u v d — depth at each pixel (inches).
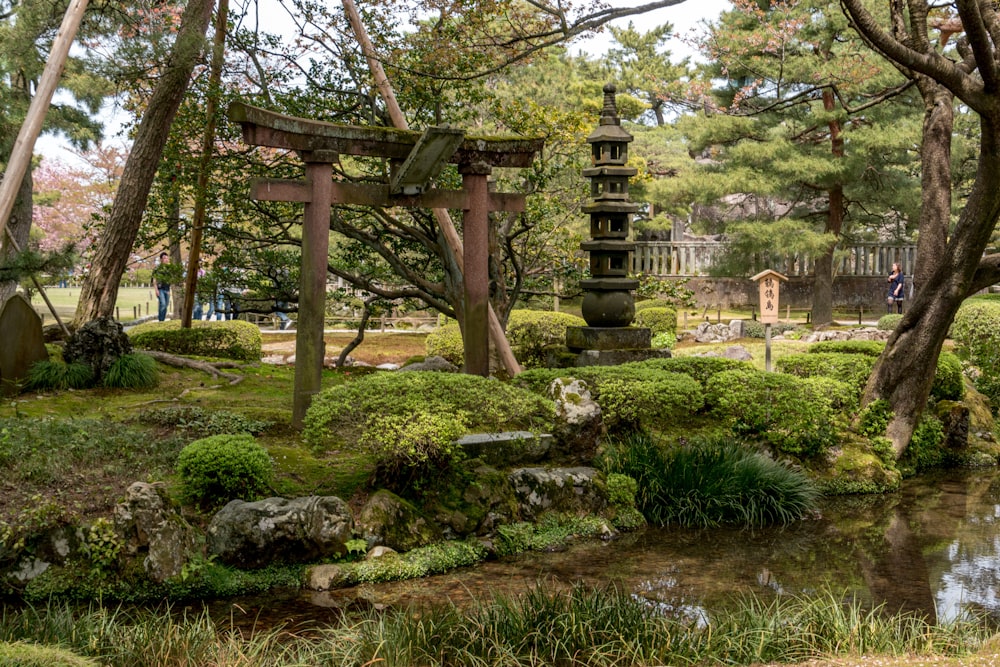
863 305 1117.1
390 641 197.6
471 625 210.8
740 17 810.8
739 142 920.9
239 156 498.3
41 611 234.1
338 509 278.1
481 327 390.9
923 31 329.7
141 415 361.1
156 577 247.9
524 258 538.9
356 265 536.4
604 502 335.0
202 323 590.9
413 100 488.1
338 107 486.9
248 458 280.8
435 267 548.1
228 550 261.9
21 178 339.0
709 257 1152.2
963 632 208.7
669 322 809.5
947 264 402.0
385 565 271.7
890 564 293.9
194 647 196.5
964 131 1096.8
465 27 454.9
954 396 475.2
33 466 279.7
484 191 388.5
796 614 218.2
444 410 296.7
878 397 426.9
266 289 538.6
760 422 390.3
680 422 392.5
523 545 305.1
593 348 462.9
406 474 305.1
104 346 440.8
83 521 255.6
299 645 200.8
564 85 912.3
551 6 394.9
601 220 470.3
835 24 779.4
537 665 193.6
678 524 342.3
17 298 417.4
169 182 501.0
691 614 239.6
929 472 443.8
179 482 292.2
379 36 481.4
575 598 222.8
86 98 724.0
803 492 362.9
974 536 328.8
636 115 1157.1
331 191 353.1
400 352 703.7
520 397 319.6
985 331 533.0
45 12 444.1
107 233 478.0
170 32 474.6
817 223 1031.6
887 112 871.7
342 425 289.7
